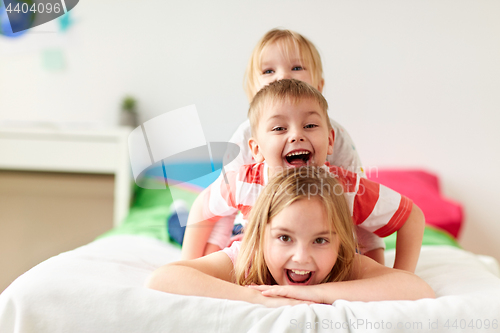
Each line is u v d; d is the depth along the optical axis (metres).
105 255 0.81
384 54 1.97
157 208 1.61
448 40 1.96
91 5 2.02
